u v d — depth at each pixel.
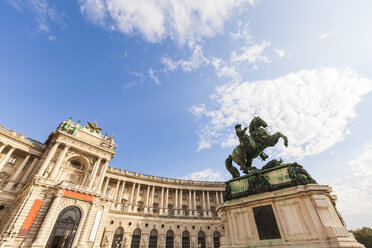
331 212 8.73
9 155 44.31
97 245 38.44
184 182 67.12
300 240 8.53
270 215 9.80
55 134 48.16
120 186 59.12
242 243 10.03
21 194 39.56
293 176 10.21
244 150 13.56
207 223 58.56
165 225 54.72
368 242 67.31
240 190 11.99
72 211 37.53
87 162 49.53
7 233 30.36
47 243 32.41
